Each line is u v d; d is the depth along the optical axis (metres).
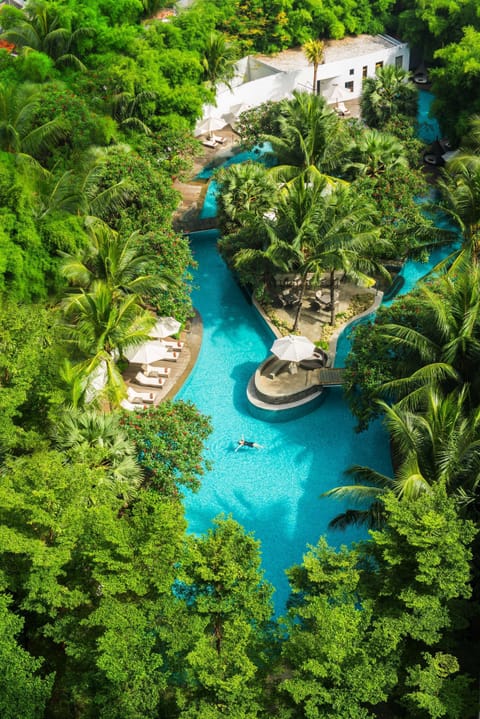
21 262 35.41
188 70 56.44
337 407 41.28
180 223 55.81
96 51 59.56
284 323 46.09
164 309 42.19
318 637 22.72
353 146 49.69
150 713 22.81
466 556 23.78
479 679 25.16
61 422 30.75
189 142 53.22
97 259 39.16
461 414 28.92
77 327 36.62
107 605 23.48
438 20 71.25
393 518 24.34
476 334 32.72
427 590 24.03
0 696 21.61
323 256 41.09
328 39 78.19
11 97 49.00
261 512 35.66
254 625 24.81
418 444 28.31
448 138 62.47
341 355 44.00
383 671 22.58
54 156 47.91
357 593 25.61
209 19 62.91
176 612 24.14
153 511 26.53
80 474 26.41
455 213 41.62
